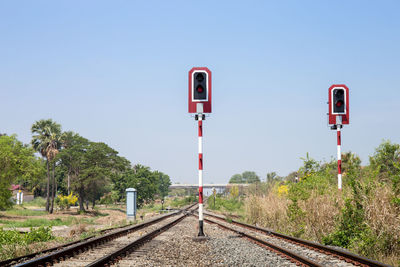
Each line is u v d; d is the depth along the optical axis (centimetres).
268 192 2567
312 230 1605
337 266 969
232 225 2483
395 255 1130
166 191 17912
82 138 6988
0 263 998
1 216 4338
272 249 1264
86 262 1038
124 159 6975
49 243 1524
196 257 1165
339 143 1977
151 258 1127
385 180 1370
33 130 6456
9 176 4691
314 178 1975
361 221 1310
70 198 6481
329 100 1998
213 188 6359
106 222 3584
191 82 1756
